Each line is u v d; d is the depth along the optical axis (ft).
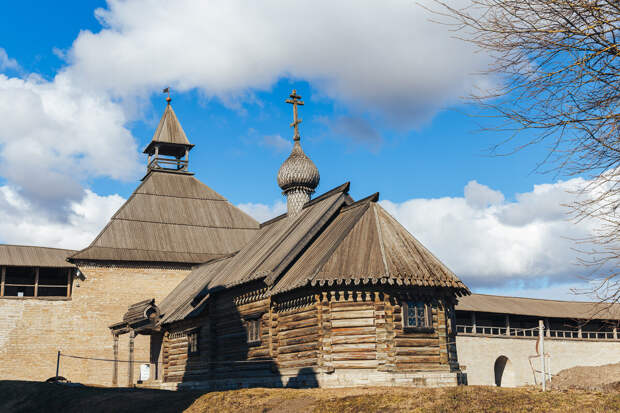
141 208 154.10
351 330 82.84
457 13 31.96
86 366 135.85
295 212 122.01
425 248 89.66
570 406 50.37
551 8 31.14
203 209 160.35
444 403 55.26
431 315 85.20
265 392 71.10
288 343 89.25
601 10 30.42
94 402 77.51
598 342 167.22
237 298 102.78
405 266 84.64
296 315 88.63
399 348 81.97
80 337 136.56
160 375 139.03
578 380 121.49
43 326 134.51
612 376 121.19
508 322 157.38
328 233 96.43
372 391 65.36
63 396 81.15
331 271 84.33
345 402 61.31
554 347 161.89
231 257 124.88
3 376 129.49
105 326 138.82
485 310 153.48
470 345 148.77
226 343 104.53
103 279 140.87
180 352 118.93
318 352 83.25
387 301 83.05
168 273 146.61
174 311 121.90
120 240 144.77
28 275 156.25
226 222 159.53
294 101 129.49
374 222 90.68
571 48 31.32
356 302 83.46
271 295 91.15
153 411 71.92
